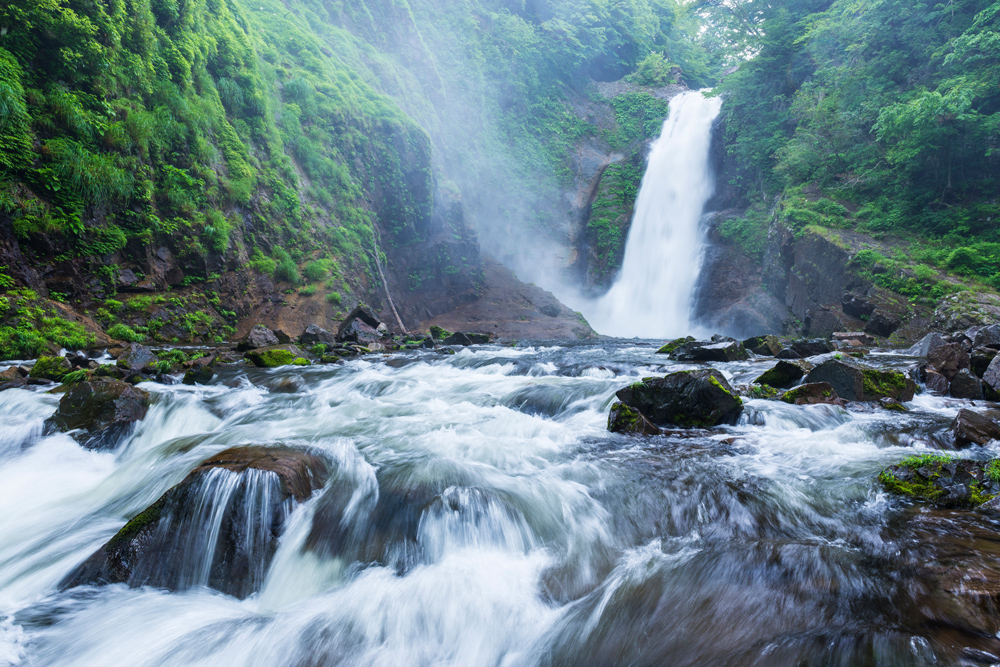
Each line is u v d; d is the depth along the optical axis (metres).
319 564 4.49
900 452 5.73
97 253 16.62
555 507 4.83
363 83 33.69
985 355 9.69
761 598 3.47
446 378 11.41
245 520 4.54
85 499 5.93
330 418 8.00
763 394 8.32
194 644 3.72
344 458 5.84
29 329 13.77
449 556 4.43
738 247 35.12
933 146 24.06
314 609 4.03
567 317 34.50
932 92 23.55
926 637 2.91
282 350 13.53
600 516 4.72
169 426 7.92
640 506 4.80
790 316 27.77
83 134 16.61
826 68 30.61
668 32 65.19
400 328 28.09
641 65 59.28
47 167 15.55
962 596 3.08
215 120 21.86
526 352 15.79
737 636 3.20
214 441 6.81
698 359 12.37
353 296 24.97
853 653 2.90
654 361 12.36
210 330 19.19
